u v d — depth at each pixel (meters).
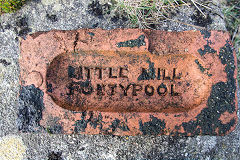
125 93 0.28
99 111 0.26
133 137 0.30
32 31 0.32
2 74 0.32
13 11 0.33
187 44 0.27
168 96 0.28
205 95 0.27
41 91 0.26
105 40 0.26
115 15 0.32
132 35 0.26
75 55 0.27
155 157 0.30
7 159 0.30
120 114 0.26
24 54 0.26
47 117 0.26
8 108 0.31
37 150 0.30
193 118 0.26
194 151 0.31
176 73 0.28
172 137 0.31
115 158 0.30
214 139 0.31
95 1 0.33
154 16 0.33
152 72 0.28
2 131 0.31
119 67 0.28
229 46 0.27
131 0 0.32
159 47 0.26
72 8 0.32
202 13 0.33
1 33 0.32
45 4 0.33
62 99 0.27
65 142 0.30
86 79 0.27
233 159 0.31
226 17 0.36
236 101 0.27
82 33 0.27
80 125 0.26
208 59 0.27
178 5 0.33
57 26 0.32
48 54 0.26
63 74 0.27
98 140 0.30
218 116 0.26
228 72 0.27
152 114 0.26
